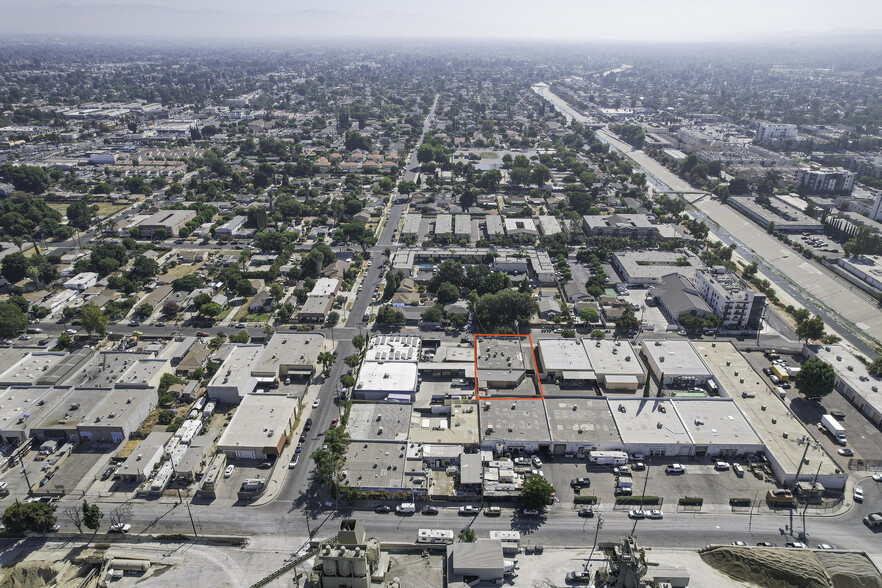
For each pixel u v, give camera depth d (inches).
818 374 7185.0
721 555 5246.1
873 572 5027.1
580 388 7805.1
